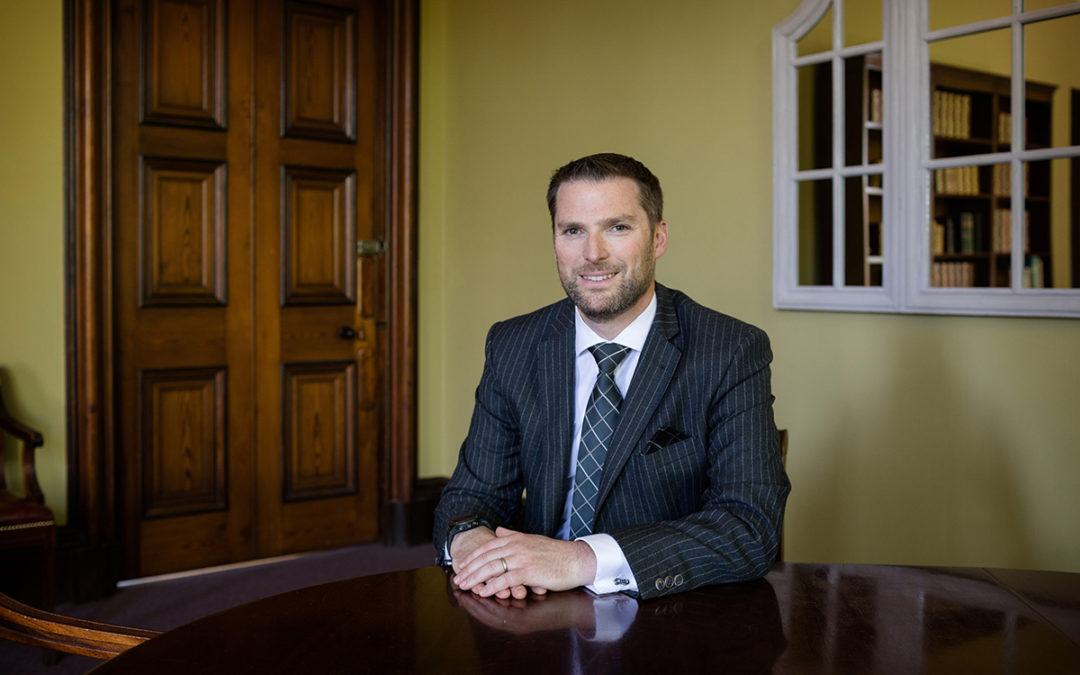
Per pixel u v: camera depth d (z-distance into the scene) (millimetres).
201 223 3748
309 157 3992
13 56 3336
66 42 3408
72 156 3420
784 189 2928
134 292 3605
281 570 3809
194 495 3766
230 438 3834
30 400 3391
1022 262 2420
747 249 3092
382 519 4242
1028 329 2416
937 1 2607
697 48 3240
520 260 3990
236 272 3826
